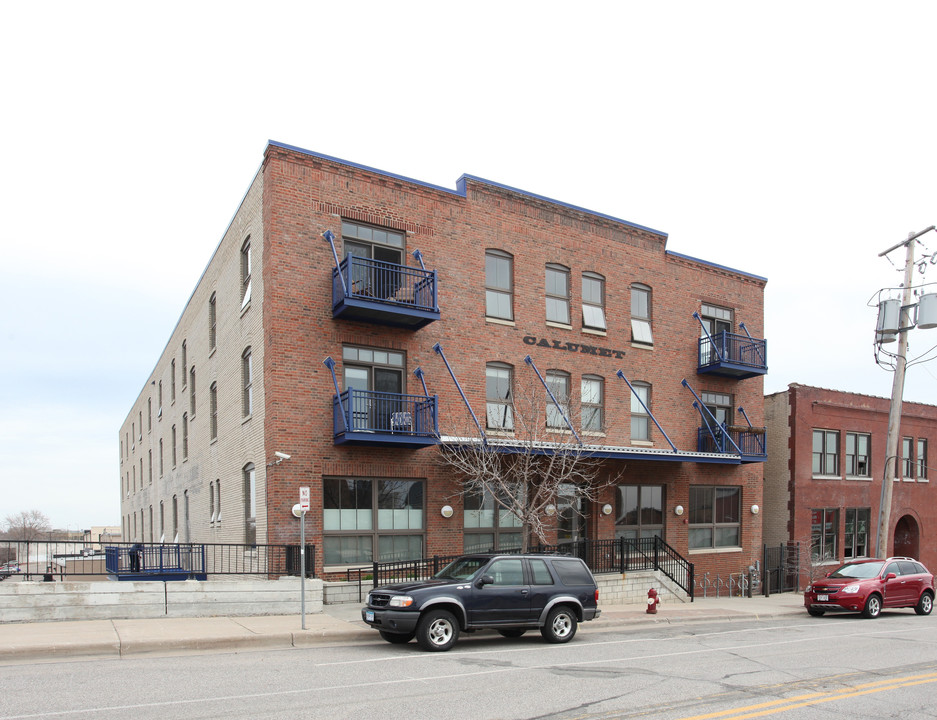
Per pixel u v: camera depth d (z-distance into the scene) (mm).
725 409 25328
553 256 21609
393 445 17734
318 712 7684
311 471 16844
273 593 14758
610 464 21641
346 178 18188
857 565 19812
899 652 12516
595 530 21203
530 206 21344
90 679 9156
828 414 28578
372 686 8984
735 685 9516
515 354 20406
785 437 27672
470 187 20234
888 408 30688
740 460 23516
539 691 8883
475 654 11602
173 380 30797
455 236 19750
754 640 13875
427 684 9164
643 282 23609
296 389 16906
